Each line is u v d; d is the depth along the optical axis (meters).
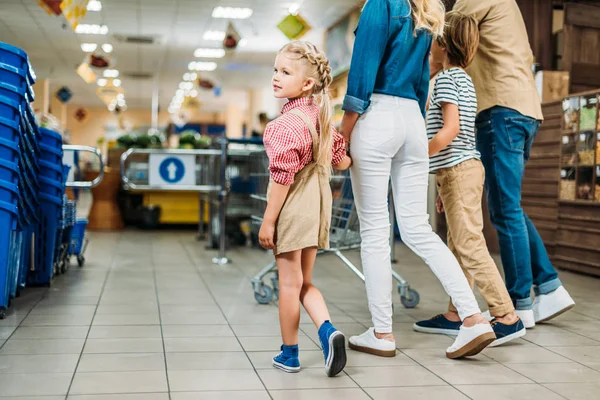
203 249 6.31
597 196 4.77
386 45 2.40
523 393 2.06
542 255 3.10
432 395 2.03
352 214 3.56
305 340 2.72
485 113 2.99
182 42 13.63
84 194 19.70
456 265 2.46
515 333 2.67
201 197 7.21
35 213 3.77
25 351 2.46
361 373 2.26
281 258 2.26
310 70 2.21
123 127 24.47
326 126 2.22
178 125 25.62
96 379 2.12
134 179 8.37
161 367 2.28
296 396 1.99
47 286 3.94
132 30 12.53
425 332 2.92
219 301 3.60
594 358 2.50
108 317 3.12
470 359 2.47
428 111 2.83
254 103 20.75
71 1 7.25
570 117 5.07
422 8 2.43
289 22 8.05
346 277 4.64
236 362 2.37
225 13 11.15
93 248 6.15
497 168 2.97
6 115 2.93
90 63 11.78
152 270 4.81
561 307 3.06
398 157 2.49
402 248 6.59
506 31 2.95
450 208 2.74
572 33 5.90
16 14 11.34
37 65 16.80
